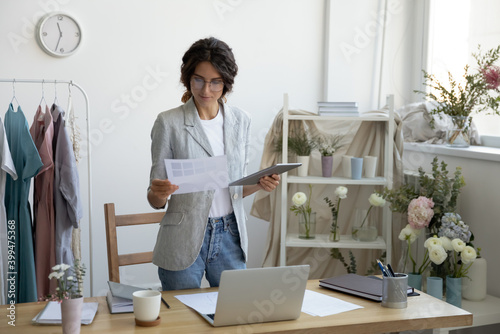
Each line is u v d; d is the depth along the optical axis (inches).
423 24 151.9
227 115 86.6
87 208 148.8
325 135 140.9
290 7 161.5
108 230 95.0
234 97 159.9
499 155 110.8
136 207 153.5
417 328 67.7
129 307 69.9
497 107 121.1
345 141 141.1
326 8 163.2
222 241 84.6
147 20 150.2
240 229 85.7
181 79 84.0
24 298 113.3
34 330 63.5
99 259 151.1
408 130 141.0
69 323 60.6
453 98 126.7
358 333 66.0
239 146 86.7
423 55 151.8
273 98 162.9
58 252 113.7
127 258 96.0
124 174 151.8
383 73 159.8
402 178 132.6
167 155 82.8
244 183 80.2
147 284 156.0
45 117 115.4
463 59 135.3
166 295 76.1
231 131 86.2
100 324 65.4
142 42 150.3
